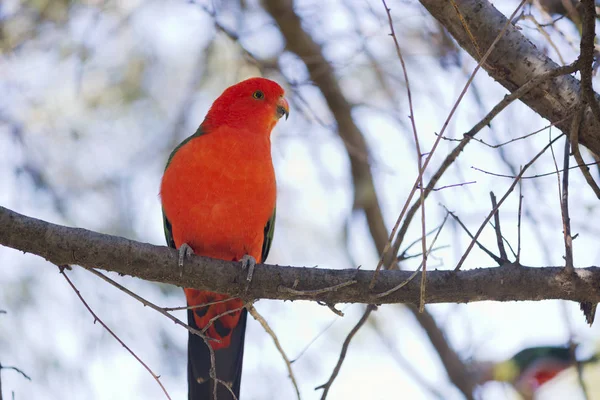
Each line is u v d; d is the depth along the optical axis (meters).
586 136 8.09
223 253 10.17
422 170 6.89
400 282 8.26
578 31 10.57
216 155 9.76
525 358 12.62
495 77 8.40
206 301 10.06
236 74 13.84
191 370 10.43
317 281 8.41
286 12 13.20
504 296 8.30
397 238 7.99
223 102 11.20
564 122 8.11
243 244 10.08
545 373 12.27
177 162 9.95
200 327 10.41
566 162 8.20
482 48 8.30
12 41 13.52
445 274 8.27
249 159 9.84
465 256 8.15
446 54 12.29
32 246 7.75
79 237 7.85
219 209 9.77
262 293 8.51
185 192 9.78
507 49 8.20
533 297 8.30
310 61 13.11
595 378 11.91
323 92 13.61
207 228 9.86
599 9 9.86
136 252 8.12
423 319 13.35
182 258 8.36
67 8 13.55
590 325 8.38
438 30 12.31
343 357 8.67
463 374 13.02
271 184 10.12
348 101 13.85
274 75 13.42
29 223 7.70
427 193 7.33
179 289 12.83
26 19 13.58
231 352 10.50
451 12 8.34
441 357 13.20
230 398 10.35
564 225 8.24
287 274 8.45
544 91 8.13
